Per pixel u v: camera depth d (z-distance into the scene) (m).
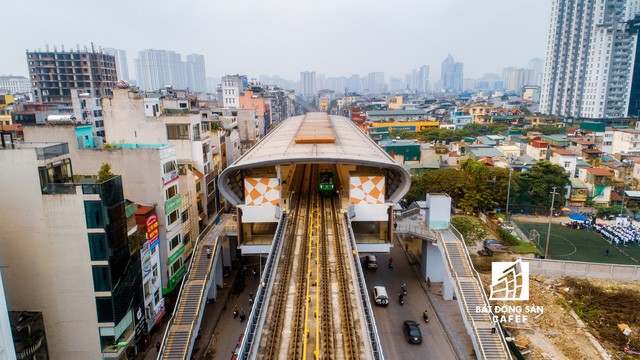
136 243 35.41
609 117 160.38
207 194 61.06
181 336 35.22
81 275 30.91
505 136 126.38
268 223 51.84
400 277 52.09
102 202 29.75
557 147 104.25
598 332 39.31
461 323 41.47
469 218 70.88
